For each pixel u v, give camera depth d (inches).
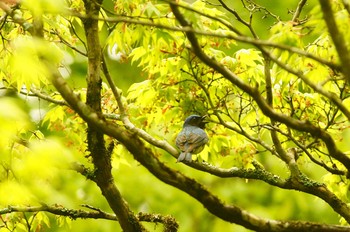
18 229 508.7
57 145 213.6
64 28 484.7
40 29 308.7
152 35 391.5
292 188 424.8
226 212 325.1
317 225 330.6
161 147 454.0
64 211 432.5
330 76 370.3
